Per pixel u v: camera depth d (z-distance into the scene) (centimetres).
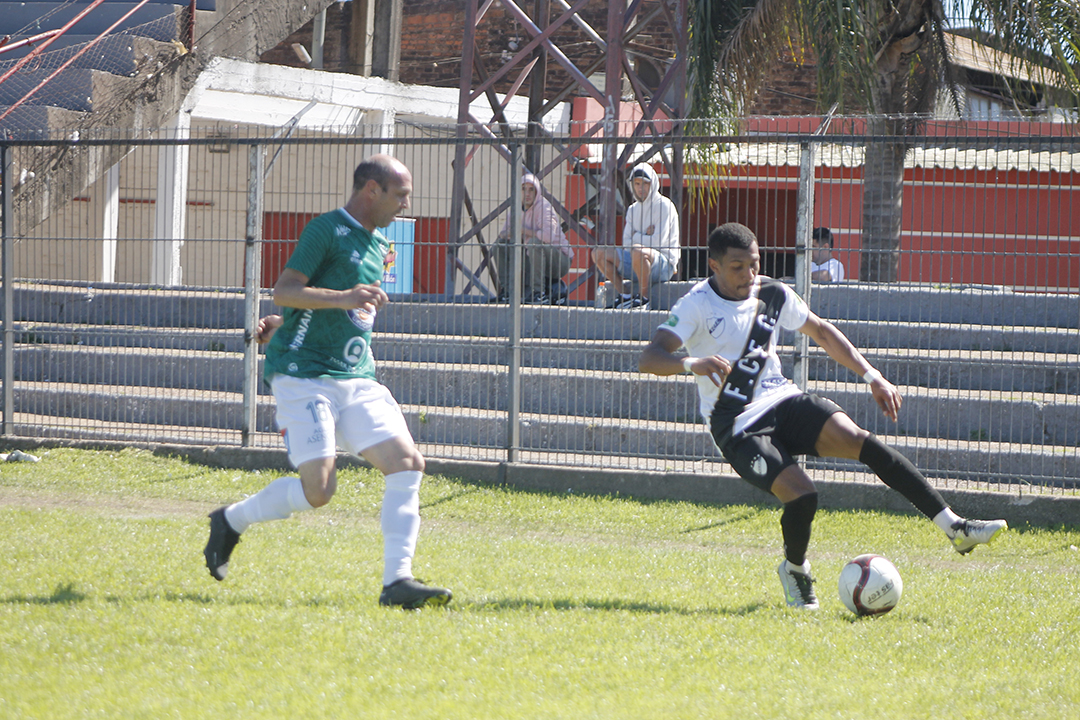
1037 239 2002
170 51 3195
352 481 1927
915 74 3081
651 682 843
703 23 2822
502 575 1266
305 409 1082
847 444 1149
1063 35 2588
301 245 1074
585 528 1694
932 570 1429
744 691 832
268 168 2161
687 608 1126
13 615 981
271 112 3531
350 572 1247
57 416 2320
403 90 3834
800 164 1828
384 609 1051
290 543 1427
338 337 1100
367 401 1121
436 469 1986
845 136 1786
